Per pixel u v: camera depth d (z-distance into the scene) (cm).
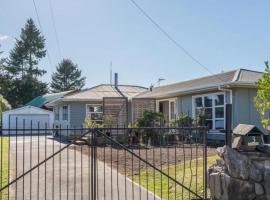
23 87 5834
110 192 813
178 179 883
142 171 1038
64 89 6700
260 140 769
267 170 686
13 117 3494
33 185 880
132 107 2470
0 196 733
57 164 1157
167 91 2359
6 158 1318
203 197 754
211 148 1520
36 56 6309
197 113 1962
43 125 3541
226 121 742
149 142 1442
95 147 711
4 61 6056
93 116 2833
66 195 788
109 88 3120
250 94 1838
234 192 694
